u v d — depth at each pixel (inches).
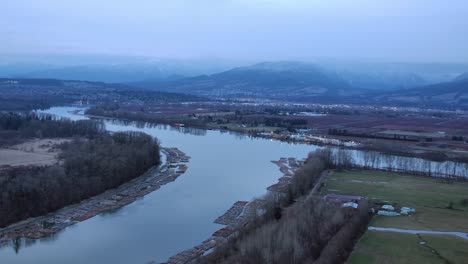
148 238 6781.5
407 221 7317.9
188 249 6318.9
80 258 6048.2
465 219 7534.5
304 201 7687.0
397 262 5551.2
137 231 7057.1
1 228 6988.2
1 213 7086.6
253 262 4985.2
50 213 7775.6
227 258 5354.3
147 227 7249.0
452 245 6190.9
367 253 5802.2
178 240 6702.8
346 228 6328.7
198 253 6127.0
